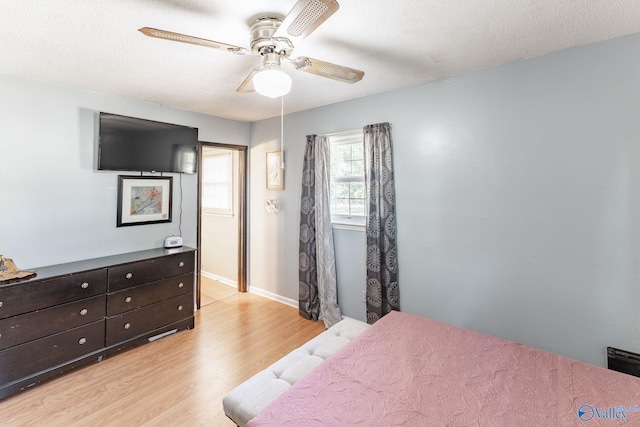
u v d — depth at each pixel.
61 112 2.61
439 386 1.37
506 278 2.25
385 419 1.18
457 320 2.50
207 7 1.49
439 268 2.57
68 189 2.66
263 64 1.65
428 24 1.67
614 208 1.86
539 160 2.09
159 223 3.29
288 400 1.29
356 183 3.18
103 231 2.88
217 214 4.68
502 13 1.56
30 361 2.12
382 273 2.84
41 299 2.17
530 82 2.10
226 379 2.29
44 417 1.89
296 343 2.83
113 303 2.54
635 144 1.79
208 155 4.80
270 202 3.84
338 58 2.10
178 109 3.38
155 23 1.64
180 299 3.02
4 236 2.36
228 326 3.18
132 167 2.92
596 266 1.92
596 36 1.80
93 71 2.30
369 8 1.51
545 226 2.09
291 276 3.73
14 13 1.53
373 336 1.85
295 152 3.59
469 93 2.35
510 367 1.52
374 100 2.88
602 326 1.92
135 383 2.23
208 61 2.13
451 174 2.47
